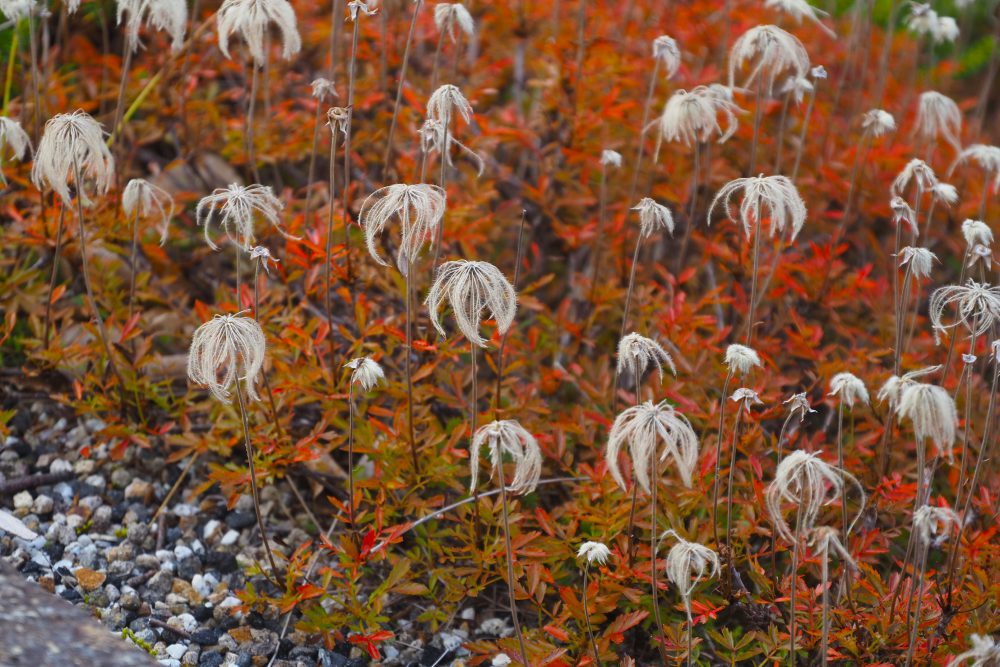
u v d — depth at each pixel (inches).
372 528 113.7
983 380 158.2
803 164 178.5
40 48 180.7
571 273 167.2
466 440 136.5
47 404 142.4
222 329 98.7
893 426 130.3
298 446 123.3
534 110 184.2
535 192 160.1
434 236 120.4
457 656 119.6
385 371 140.1
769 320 154.9
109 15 188.7
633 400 132.0
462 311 94.7
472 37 187.3
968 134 203.8
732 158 180.1
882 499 124.5
